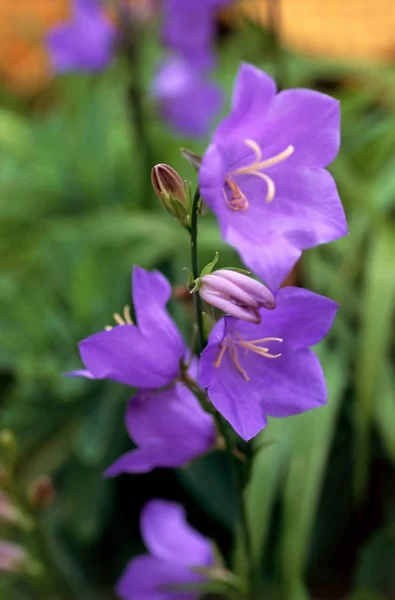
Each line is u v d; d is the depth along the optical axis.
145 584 0.49
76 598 0.54
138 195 0.73
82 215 0.73
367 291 0.55
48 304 0.61
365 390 0.53
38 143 0.77
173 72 0.73
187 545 0.49
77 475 0.57
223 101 0.75
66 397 0.57
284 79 0.60
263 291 0.35
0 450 0.46
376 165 0.71
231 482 0.56
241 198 0.35
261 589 0.52
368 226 0.63
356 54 0.94
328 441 0.52
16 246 0.71
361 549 0.56
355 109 0.77
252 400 0.36
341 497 0.58
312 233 0.35
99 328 0.59
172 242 0.64
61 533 0.58
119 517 0.61
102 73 0.75
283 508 0.51
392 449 0.53
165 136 0.77
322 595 0.58
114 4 0.69
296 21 1.02
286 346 0.36
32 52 1.06
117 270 0.62
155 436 0.39
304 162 0.35
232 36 0.95
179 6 0.69
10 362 0.59
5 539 0.55
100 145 0.75
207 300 0.35
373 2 1.01
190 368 0.39
